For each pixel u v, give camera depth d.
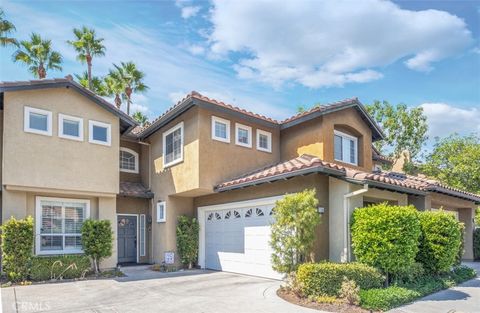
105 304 10.66
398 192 15.16
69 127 16.41
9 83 14.44
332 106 17.27
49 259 14.84
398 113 36.66
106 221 16.19
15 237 13.99
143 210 21.20
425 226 14.06
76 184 16.17
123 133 19.62
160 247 19.41
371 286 11.20
